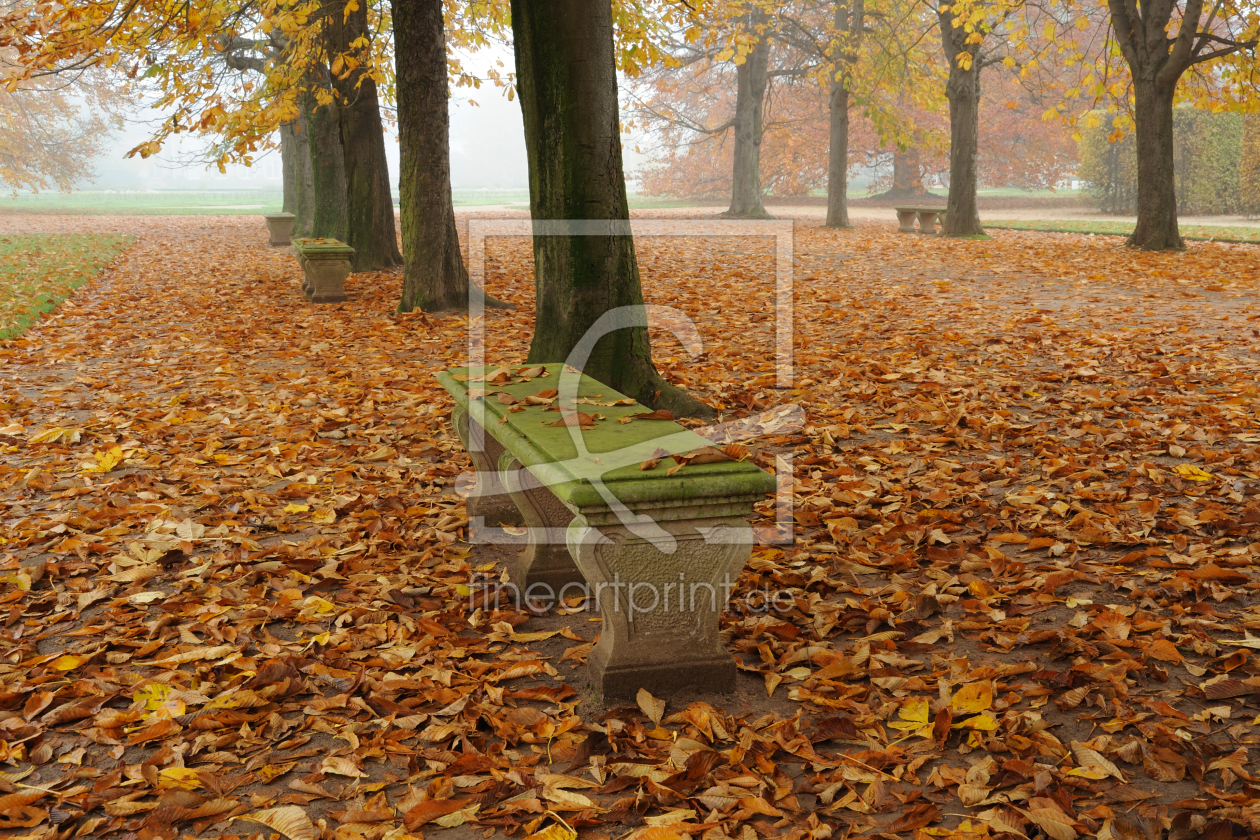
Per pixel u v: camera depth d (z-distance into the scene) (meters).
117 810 2.32
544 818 2.29
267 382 7.82
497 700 2.85
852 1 31.06
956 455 5.50
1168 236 18.05
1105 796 2.32
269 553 4.10
